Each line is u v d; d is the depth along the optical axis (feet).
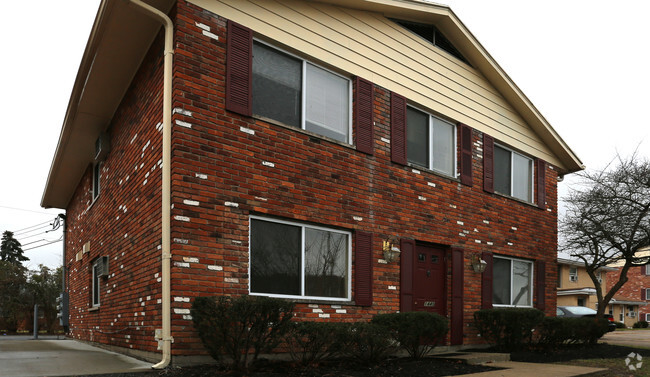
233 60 24.75
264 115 26.09
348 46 30.58
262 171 25.11
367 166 30.32
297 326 22.88
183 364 21.31
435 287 34.14
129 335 27.12
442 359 28.27
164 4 23.99
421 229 33.09
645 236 46.32
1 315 101.81
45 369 20.90
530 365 27.61
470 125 38.63
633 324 122.83
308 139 27.43
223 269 22.98
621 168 46.65
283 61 27.55
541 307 43.09
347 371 22.86
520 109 43.65
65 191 53.98
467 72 39.40
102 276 34.19
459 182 36.68
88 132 37.45
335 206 28.17
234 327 20.58
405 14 33.96
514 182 43.34
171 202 22.17
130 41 26.45
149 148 25.72
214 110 23.72
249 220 24.31
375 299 29.48
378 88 31.89
